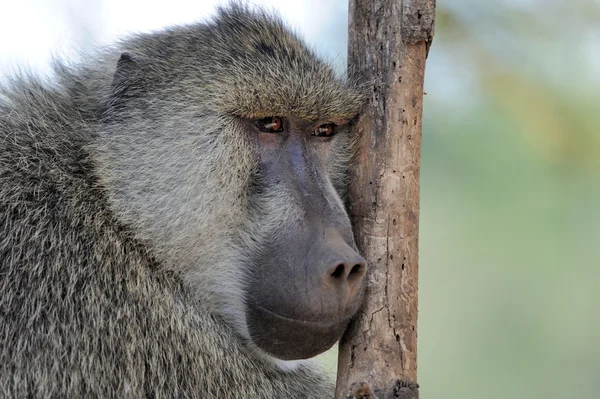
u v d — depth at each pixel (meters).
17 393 7.12
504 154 14.48
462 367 17.34
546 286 16.88
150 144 8.15
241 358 8.00
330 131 8.39
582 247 16.20
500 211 15.77
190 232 7.98
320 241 7.42
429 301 17.66
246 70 8.16
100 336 7.45
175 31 8.84
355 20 7.87
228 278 7.97
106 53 9.23
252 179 8.09
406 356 7.10
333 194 7.95
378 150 7.58
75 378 7.24
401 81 7.52
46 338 7.27
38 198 7.83
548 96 12.59
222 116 8.09
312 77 8.23
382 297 7.23
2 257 7.52
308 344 7.36
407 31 7.48
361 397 6.93
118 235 7.96
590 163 13.04
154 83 8.34
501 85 12.59
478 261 17.08
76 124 8.37
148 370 7.61
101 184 8.13
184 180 8.02
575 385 16.86
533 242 16.28
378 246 7.38
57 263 7.56
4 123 8.26
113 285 7.69
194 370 7.79
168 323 7.80
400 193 7.41
